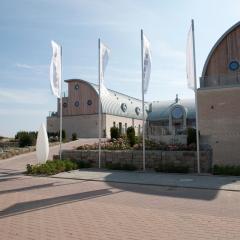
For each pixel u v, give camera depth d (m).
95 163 21.17
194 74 17.91
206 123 22.53
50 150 31.02
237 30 24.58
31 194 12.18
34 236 7.11
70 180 16.05
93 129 49.66
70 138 44.72
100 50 20.39
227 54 24.72
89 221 8.30
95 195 11.98
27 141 34.25
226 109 22.12
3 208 9.80
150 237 6.99
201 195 11.89
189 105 54.38
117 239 6.88
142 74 19.30
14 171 19.45
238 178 15.79
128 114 54.97
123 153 20.30
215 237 6.93
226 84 23.16
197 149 17.70
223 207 9.80
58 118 53.00
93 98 50.00
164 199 11.16
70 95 51.69
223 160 21.91
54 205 10.23
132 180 15.63
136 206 10.04
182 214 8.94
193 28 17.86
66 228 7.70
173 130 39.59
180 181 15.12
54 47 20.52
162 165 18.61
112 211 9.39
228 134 21.94
